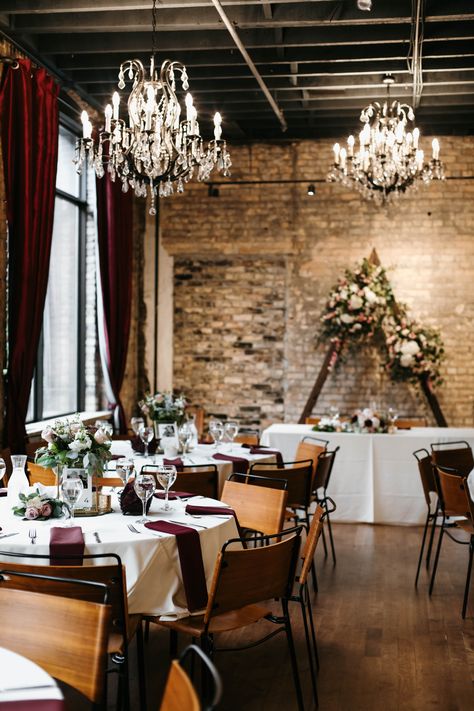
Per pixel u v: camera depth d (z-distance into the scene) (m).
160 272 10.16
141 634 3.38
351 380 9.84
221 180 10.02
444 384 9.70
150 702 3.62
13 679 1.90
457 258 9.67
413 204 9.74
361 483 7.54
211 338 10.12
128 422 9.85
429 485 5.93
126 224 9.02
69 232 8.68
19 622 2.38
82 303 8.96
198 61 7.19
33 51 6.86
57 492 3.97
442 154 9.68
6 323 6.38
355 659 4.21
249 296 10.07
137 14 6.24
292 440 7.65
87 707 3.41
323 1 6.04
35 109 6.44
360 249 9.81
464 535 7.13
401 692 3.79
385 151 7.06
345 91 8.19
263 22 6.13
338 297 9.34
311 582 5.64
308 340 9.91
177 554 3.47
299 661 4.17
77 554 3.27
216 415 10.12
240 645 4.39
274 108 8.26
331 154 9.84
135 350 10.13
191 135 5.13
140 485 3.61
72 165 8.67
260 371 10.05
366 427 7.59
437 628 4.70
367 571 5.95
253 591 3.28
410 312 9.72
